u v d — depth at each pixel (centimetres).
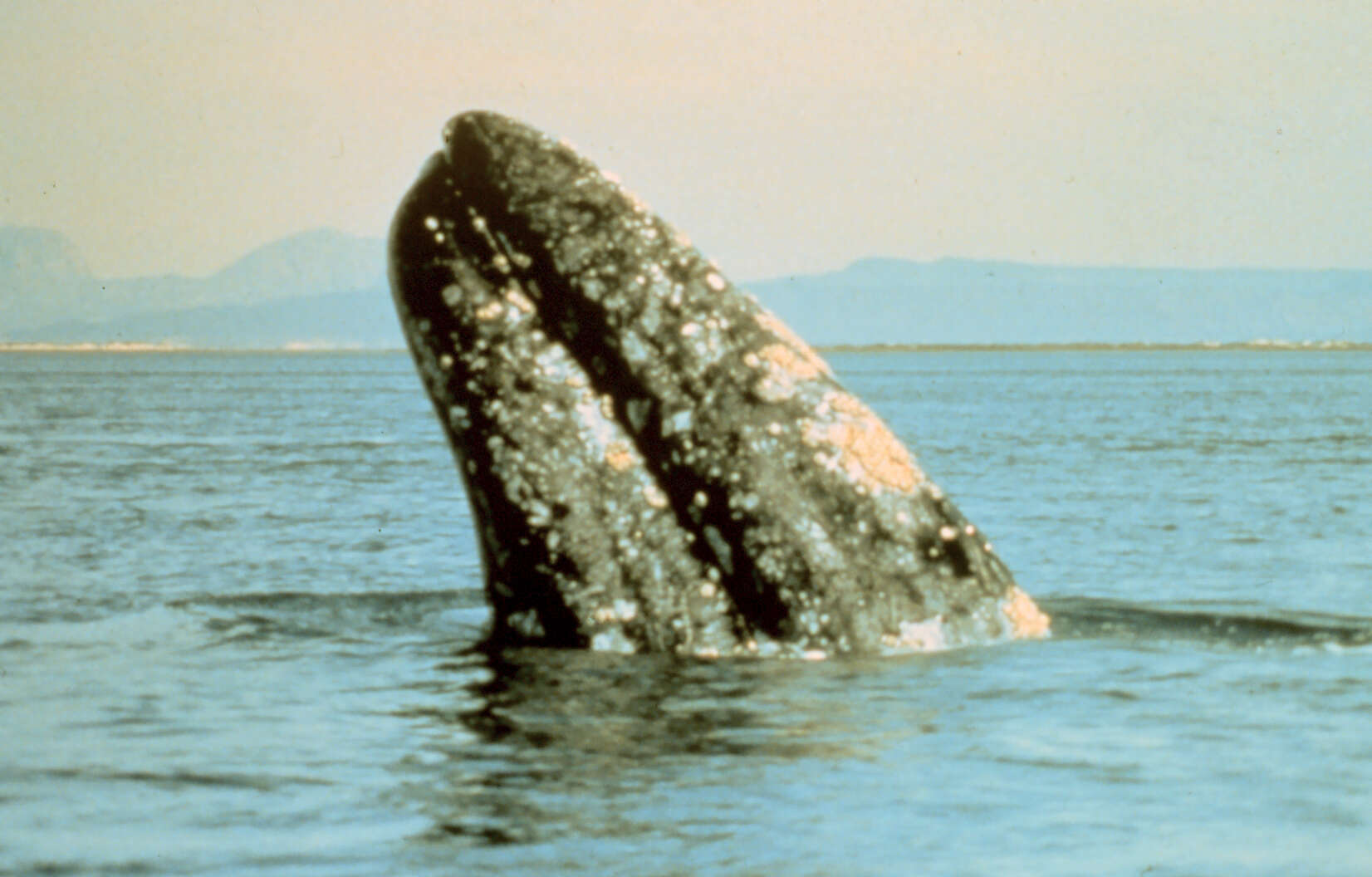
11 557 6994
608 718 3528
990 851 2762
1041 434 19750
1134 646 4297
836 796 3047
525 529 3931
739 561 3862
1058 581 6228
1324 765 3256
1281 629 4666
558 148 3956
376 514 9331
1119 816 2941
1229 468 13450
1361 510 9438
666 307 3856
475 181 3925
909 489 3953
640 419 3875
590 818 2914
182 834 2844
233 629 4725
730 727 3462
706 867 2673
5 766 3278
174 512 9394
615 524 3912
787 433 3844
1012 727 3503
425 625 4766
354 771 3219
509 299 3903
